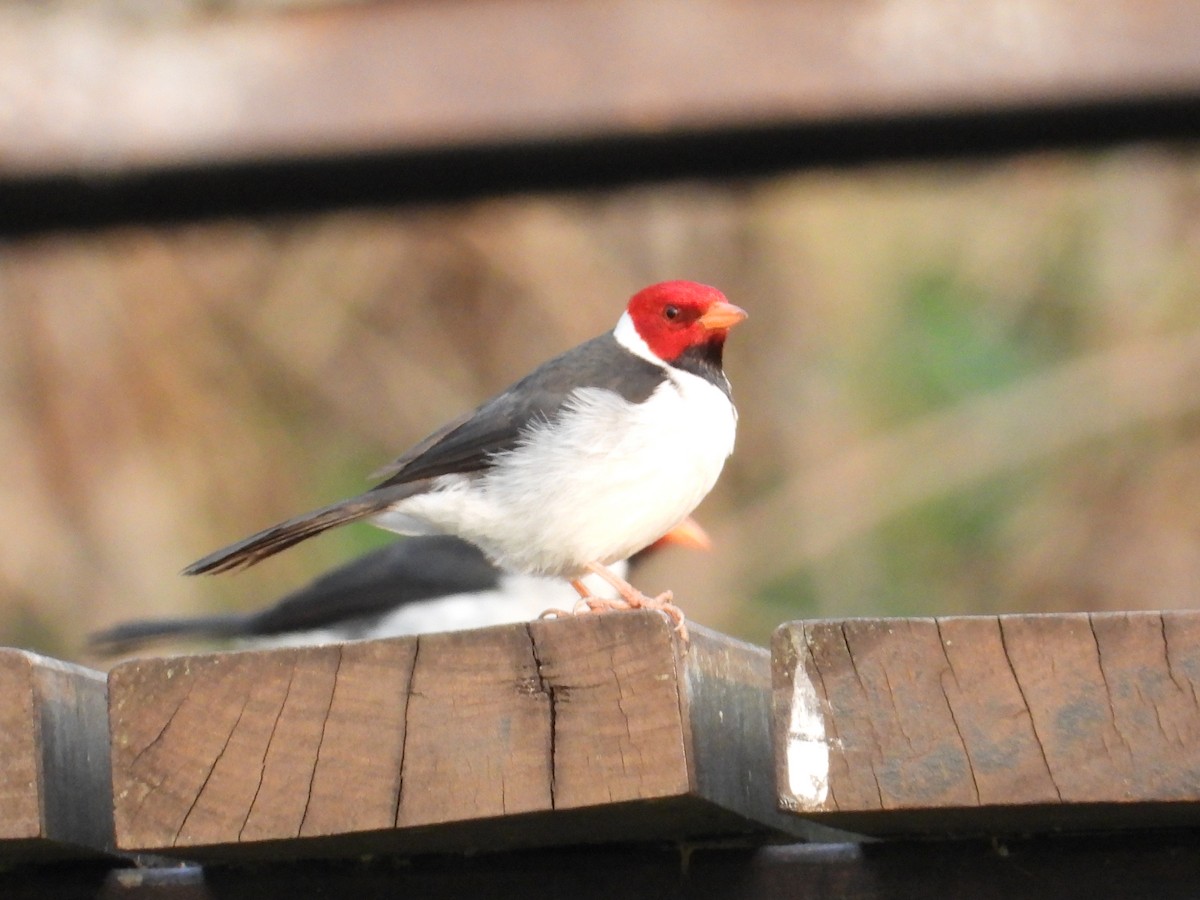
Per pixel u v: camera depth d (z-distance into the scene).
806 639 6.81
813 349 21.09
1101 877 7.55
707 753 7.22
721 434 10.77
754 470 20.78
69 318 20.47
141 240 19.19
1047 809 6.81
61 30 10.00
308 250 21.16
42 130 9.89
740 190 11.88
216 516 20.56
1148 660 6.72
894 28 9.79
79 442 20.33
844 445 20.77
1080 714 6.70
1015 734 6.71
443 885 7.89
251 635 15.17
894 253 21.27
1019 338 21.19
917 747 6.72
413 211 10.66
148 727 7.04
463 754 6.84
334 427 21.16
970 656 6.77
